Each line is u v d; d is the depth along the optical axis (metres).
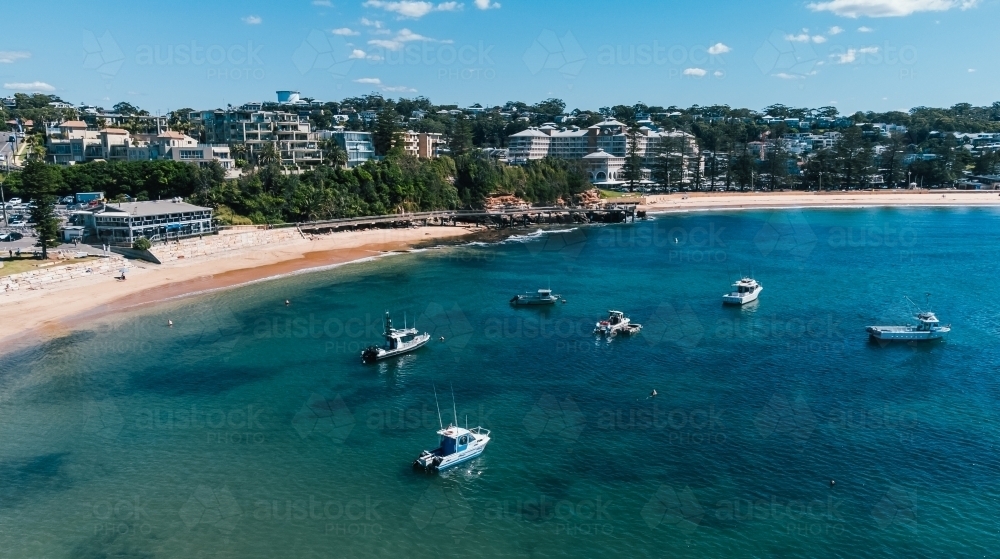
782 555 46.25
